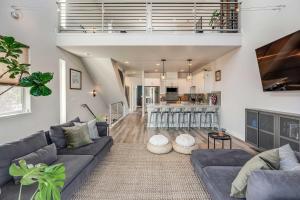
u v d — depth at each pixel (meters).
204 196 2.53
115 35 5.23
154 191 2.65
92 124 4.11
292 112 3.54
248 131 4.90
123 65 8.76
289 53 3.30
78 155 2.95
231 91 5.96
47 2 4.87
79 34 5.27
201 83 9.11
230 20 5.59
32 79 1.84
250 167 1.71
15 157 2.17
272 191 1.33
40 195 1.22
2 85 3.41
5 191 1.86
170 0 7.73
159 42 5.21
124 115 10.16
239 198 1.74
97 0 7.66
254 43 4.66
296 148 3.27
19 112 3.98
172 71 10.77
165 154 4.15
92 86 8.34
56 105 5.33
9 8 3.59
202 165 2.59
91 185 2.80
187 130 6.82
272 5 3.99
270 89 3.88
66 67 5.94
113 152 4.28
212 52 6.07
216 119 7.25
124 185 2.81
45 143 2.78
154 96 11.40
